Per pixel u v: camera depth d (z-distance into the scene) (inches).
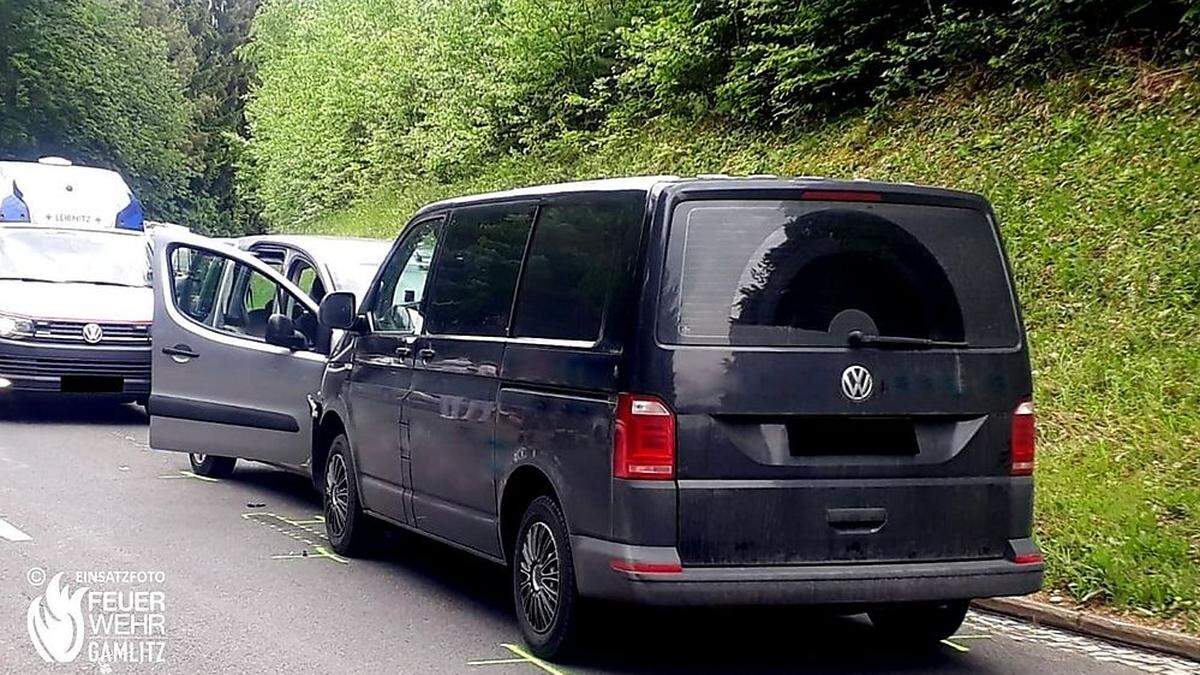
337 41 1386.6
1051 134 542.0
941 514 240.8
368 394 327.9
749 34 745.0
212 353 430.0
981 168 549.6
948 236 249.0
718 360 230.7
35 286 630.5
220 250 438.6
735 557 230.2
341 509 348.2
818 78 669.3
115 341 613.0
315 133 1378.0
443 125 1051.9
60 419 626.2
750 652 267.0
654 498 227.5
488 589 317.1
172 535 367.2
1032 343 445.7
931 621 270.8
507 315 273.7
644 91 856.3
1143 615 284.2
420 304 313.6
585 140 908.0
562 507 245.4
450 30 1061.1
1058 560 306.3
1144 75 535.2
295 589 311.3
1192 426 369.7
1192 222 455.2
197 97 2459.4
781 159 673.0
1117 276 454.0
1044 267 478.0
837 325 238.1
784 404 232.5
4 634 267.1
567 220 262.1
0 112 1569.9
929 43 640.4
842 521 235.0
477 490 276.2
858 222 242.8
